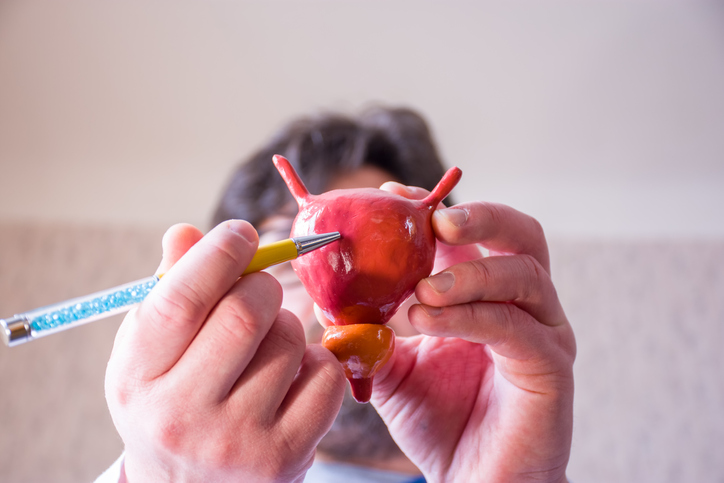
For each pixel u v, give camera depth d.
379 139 0.78
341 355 0.32
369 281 0.31
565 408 0.37
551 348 0.35
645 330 1.70
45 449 1.62
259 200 0.77
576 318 1.70
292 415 0.30
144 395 0.29
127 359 0.29
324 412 0.30
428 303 0.32
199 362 0.29
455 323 0.32
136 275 1.72
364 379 0.32
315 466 0.70
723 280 1.71
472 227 0.33
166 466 0.30
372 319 0.32
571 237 1.73
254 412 0.29
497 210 0.34
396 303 0.32
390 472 0.69
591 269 1.73
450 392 0.41
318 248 0.31
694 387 1.66
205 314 0.29
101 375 1.68
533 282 0.34
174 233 0.34
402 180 0.79
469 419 0.41
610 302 1.71
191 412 0.29
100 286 1.72
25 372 1.67
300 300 0.69
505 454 0.38
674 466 1.61
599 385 1.67
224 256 0.29
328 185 0.76
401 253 0.31
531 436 0.37
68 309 0.28
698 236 1.73
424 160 0.81
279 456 0.30
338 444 0.70
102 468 1.62
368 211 0.31
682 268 1.73
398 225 0.31
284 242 0.30
